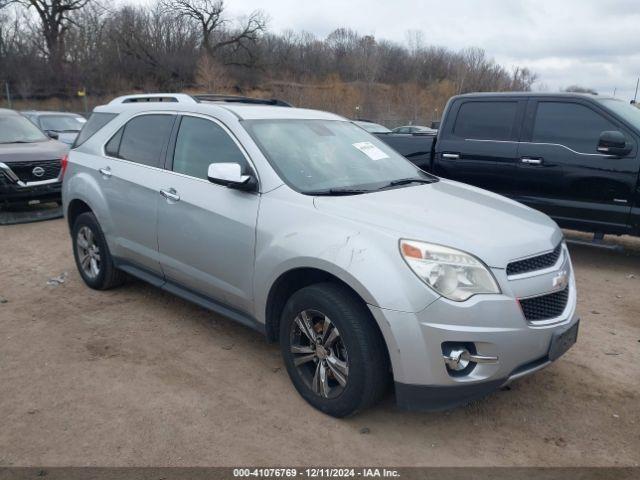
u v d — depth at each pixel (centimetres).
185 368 412
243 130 415
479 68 6906
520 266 331
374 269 314
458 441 334
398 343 309
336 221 345
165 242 456
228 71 5866
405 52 6862
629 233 635
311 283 378
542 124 684
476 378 312
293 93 4566
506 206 408
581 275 662
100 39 5409
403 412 361
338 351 344
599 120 647
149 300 545
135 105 523
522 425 351
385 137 820
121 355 431
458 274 310
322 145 441
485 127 728
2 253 720
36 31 5022
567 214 672
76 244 576
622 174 625
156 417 349
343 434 336
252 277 386
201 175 432
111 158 521
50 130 1527
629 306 561
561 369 424
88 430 336
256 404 366
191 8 5909
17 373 402
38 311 516
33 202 933
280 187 381
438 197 403
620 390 395
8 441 325
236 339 462
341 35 6781
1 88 4438
